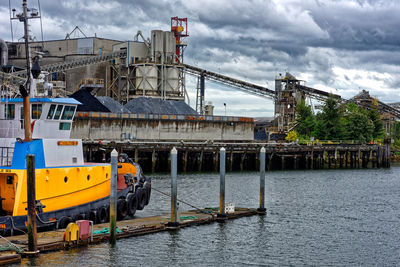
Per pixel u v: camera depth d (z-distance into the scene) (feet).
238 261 122.01
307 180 297.74
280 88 530.27
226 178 291.99
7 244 110.93
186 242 133.69
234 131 411.75
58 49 505.66
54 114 134.31
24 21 129.59
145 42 492.95
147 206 185.57
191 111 455.22
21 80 286.46
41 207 122.62
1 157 126.21
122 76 485.15
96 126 343.67
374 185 281.33
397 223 169.99
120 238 130.41
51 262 110.01
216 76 527.81
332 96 521.24
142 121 364.99
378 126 542.98
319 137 482.69
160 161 345.31
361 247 138.31
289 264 121.60
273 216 173.27
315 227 159.94
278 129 533.14
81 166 136.26
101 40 502.38
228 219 162.71
